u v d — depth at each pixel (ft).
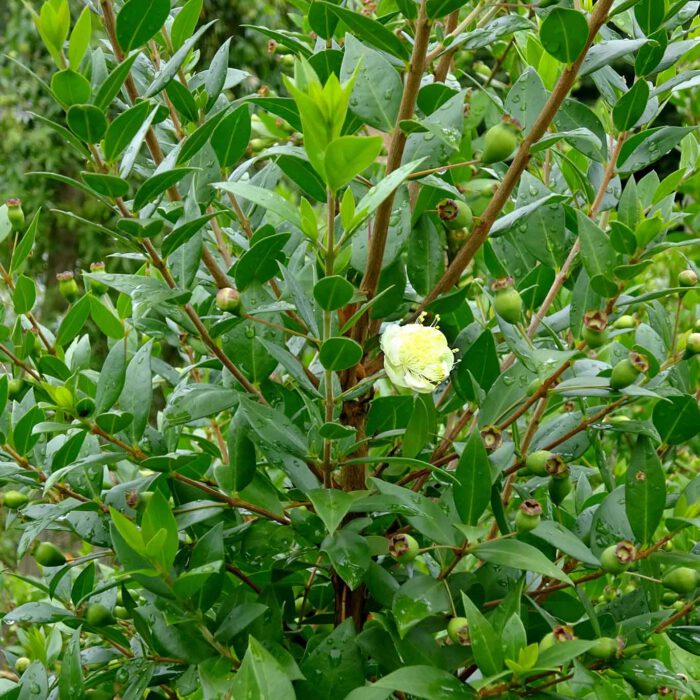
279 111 1.79
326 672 1.62
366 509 1.63
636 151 1.84
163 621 1.66
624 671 1.62
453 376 1.80
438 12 1.59
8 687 1.75
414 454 1.68
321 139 1.49
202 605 1.65
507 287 1.64
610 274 1.65
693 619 1.73
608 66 1.89
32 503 1.84
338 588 1.78
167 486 1.75
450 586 1.67
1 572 1.84
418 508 1.63
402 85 1.71
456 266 1.73
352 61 1.71
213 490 1.73
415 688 1.51
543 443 1.85
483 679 1.49
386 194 1.49
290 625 1.82
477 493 1.62
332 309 1.55
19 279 1.86
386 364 1.66
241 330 1.74
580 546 1.65
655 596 1.69
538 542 1.77
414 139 1.75
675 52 1.77
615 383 1.65
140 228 1.60
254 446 1.71
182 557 1.75
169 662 1.73
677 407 1.73
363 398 1.76
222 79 1.78
